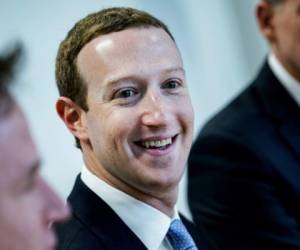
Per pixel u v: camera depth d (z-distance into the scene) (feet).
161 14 9.18
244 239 6.51
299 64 6.82
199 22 9.63
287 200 6.57
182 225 4.41
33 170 2.36
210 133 6.85
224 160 6.69
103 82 4.05
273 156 6.64
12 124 2.29
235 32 10.07
